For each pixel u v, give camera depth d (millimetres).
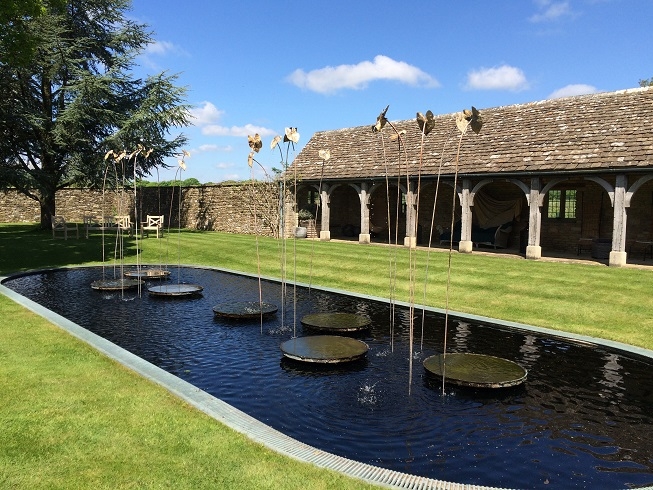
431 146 18391
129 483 2992
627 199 13070
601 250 14688
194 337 7031
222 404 4238
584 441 4062
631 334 7039
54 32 20531
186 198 26609
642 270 12352
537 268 12625
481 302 9133
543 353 6379
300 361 5867
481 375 5301
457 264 13312
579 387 5250
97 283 10727
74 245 17406
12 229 23938
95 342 5988
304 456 3400
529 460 3742
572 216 17312
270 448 3488
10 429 3645
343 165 20516
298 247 17453
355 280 11523
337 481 3084
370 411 4609
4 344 5805
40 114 20891
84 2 22641
